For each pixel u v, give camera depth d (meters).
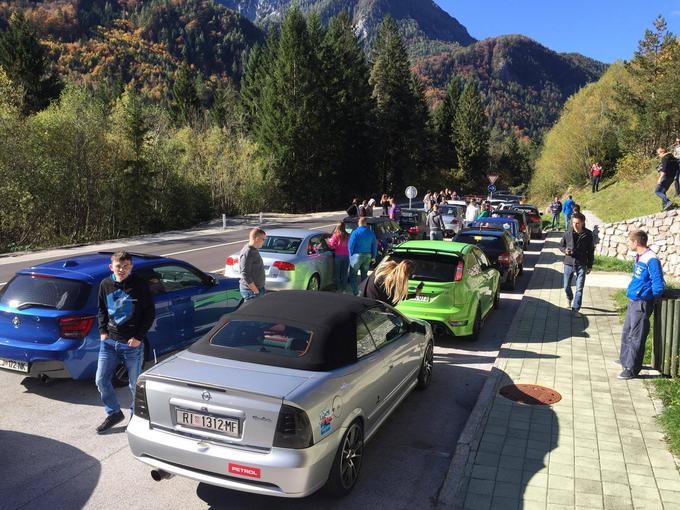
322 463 4.09
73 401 6.45
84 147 26.73
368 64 90.56
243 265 8.15
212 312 8.11
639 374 7.23
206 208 38.75
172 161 35.03
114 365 5.66
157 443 4.18
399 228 17.56
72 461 5.06
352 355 4.81
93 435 5.60
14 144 23.78
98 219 27.84
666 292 8.87
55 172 25.11
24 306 6.34
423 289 8.72
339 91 61.94
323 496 4.57
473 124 92.62
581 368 7.54
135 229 29.55
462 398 6.82
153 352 7.09
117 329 5.50
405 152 73.44
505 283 13.88
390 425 6.00
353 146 65.81
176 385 4.19
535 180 63.09
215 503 4.44
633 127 34.69
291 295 5.57
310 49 56.19
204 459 4.02
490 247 13.68
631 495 4.37
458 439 5.36
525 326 9.87
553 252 20.89
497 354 8.55
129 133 29.12
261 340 4.70
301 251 11.66
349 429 4.55
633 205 22.58
